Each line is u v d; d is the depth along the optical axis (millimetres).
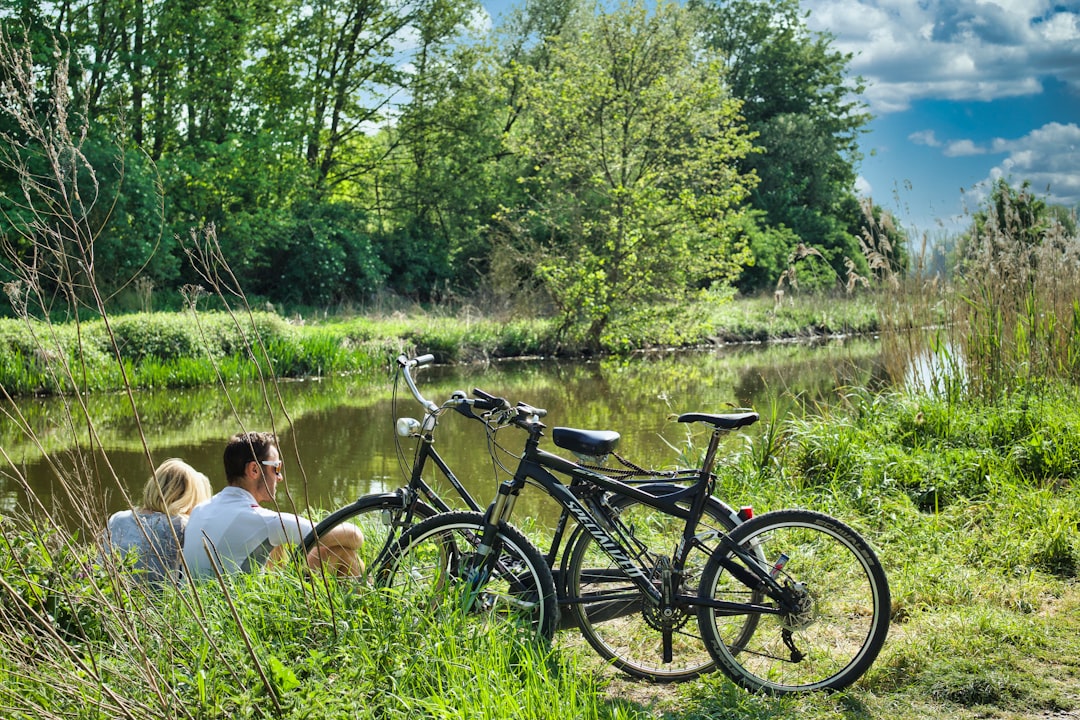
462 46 34938
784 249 39188
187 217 27797
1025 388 7602
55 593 3143
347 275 30953
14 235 14469
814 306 28422
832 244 44781
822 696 3398
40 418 12742
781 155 46094
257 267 29859
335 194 35844
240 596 3465
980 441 6777
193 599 3246
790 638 3568
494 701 2955
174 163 26422
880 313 8930
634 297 22422
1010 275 8578
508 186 35906
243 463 4145
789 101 48906
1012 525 5180
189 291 3320
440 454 10430
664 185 23594
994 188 9039
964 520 5477
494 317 24984
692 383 17266
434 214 35875
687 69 23188
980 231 9031
